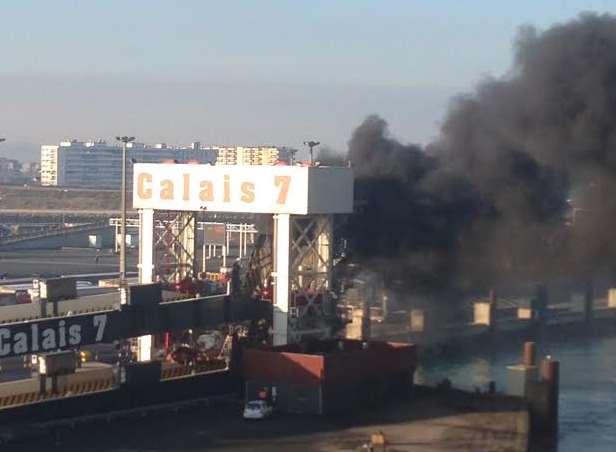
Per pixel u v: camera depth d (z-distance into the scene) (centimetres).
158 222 10038
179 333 8806
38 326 7262
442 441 7119
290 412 7931
